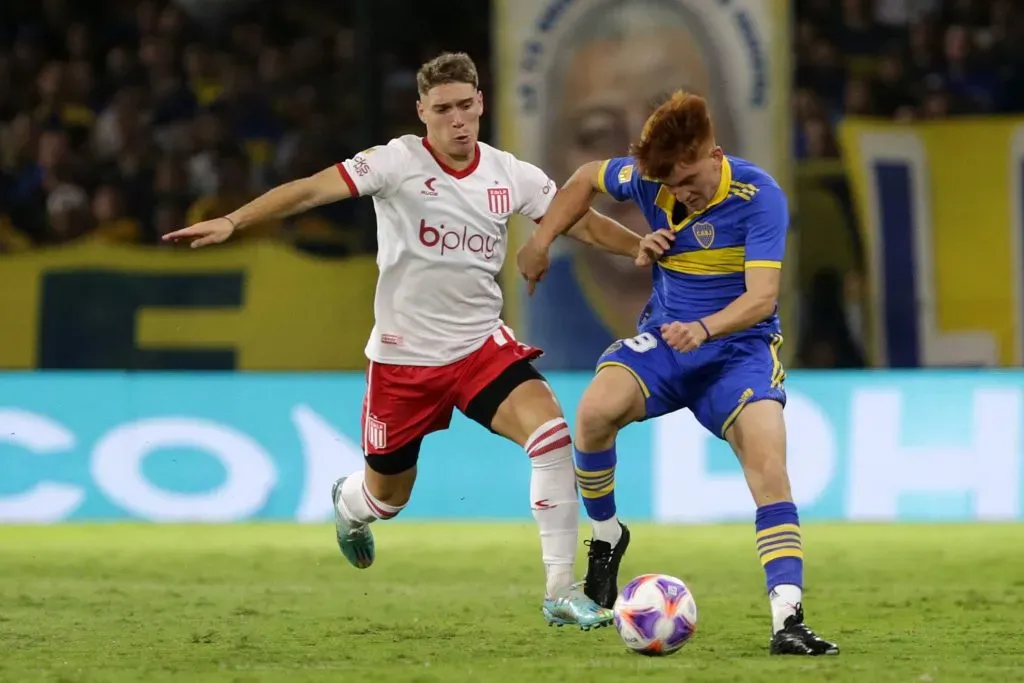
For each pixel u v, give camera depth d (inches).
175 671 637.9
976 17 1998.0
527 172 759.7
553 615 731.4
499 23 1457.9
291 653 697.6
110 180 1819.6
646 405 721.0
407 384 755.4
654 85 1448.1
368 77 1683.1
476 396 751.1
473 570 1091.3
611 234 773.3
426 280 740.0
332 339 1501.0
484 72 1967.3
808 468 1439.5
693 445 1438.2
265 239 1706.4
